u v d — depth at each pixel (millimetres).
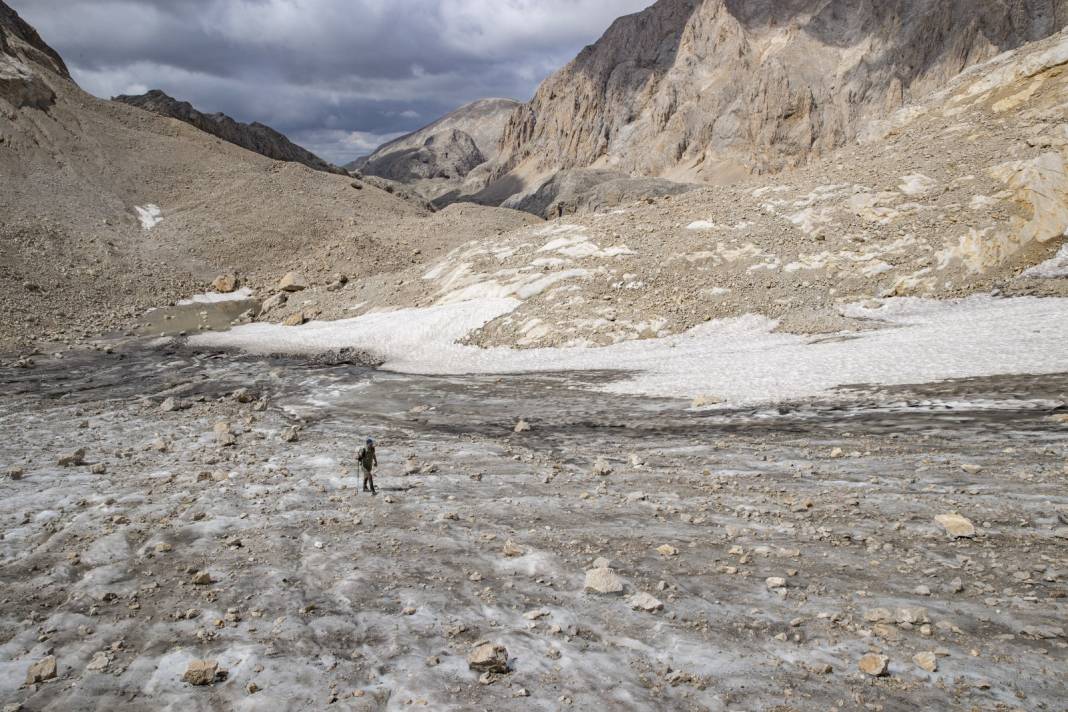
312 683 8219
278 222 82562
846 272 40500
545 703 7652
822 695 7457
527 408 27344
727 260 45250
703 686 7820
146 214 79000
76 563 12164
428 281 56094
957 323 31375
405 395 31375
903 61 194125
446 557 12039
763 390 25656
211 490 16516
